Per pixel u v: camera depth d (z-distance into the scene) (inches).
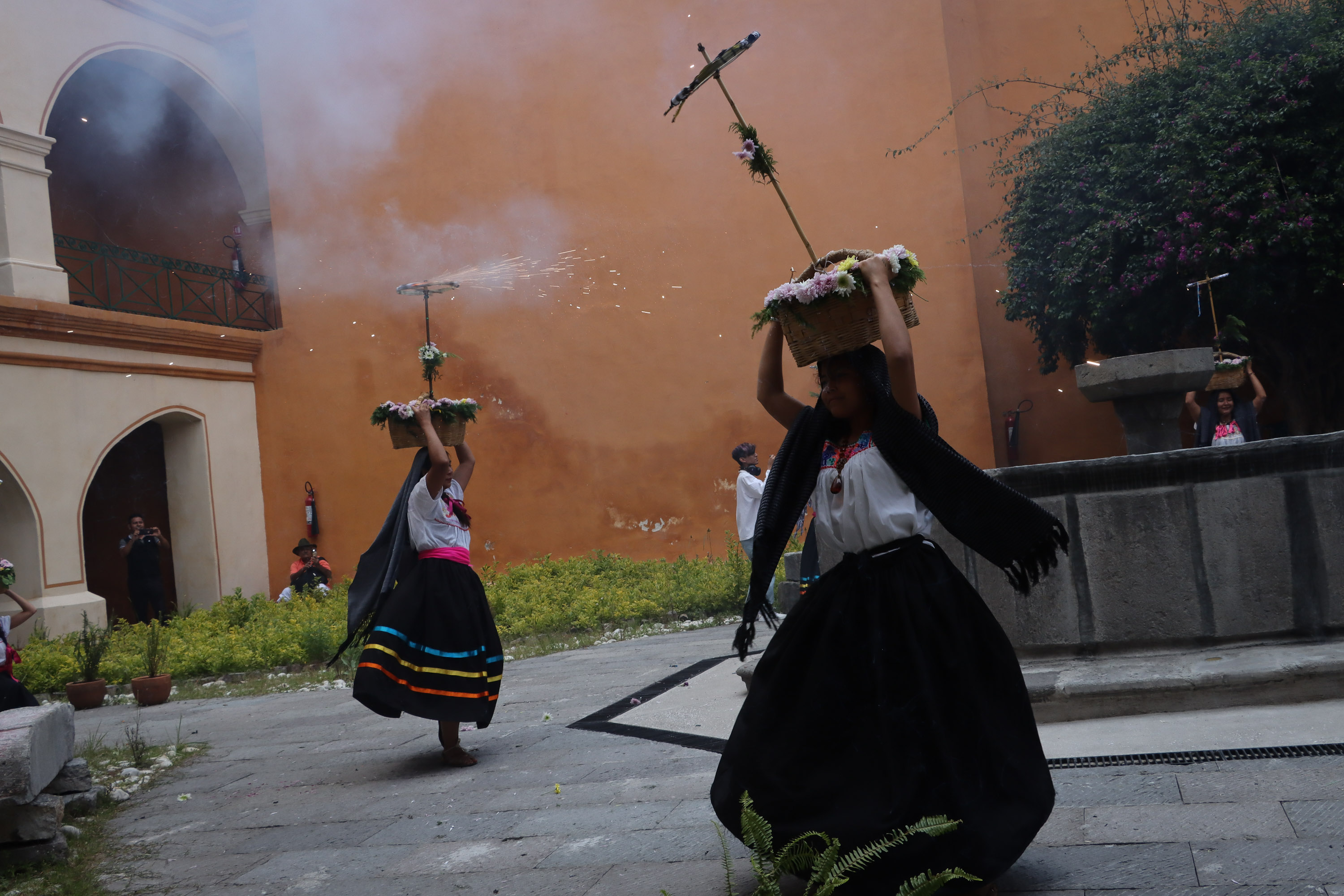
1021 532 102.1
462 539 200.8
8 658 235.3
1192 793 124.6
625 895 115.4
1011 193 540.1
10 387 508.4
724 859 96.2
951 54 548.4
